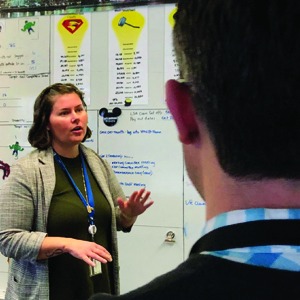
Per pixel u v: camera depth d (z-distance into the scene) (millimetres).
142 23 2219
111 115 2285
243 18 342
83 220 1638
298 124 334
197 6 374
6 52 2465
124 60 2260
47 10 2387
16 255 1548
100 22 2295
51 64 2393
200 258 355
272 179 349
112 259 1746
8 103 2465
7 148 2467
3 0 2455
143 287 362
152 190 2229
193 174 425
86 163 1792
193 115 398
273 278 320
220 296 326
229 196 367
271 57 334
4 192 1599
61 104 1678
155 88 2215
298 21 330
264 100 339
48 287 1570
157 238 2219
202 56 369
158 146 2219
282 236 331
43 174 1620
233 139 356
